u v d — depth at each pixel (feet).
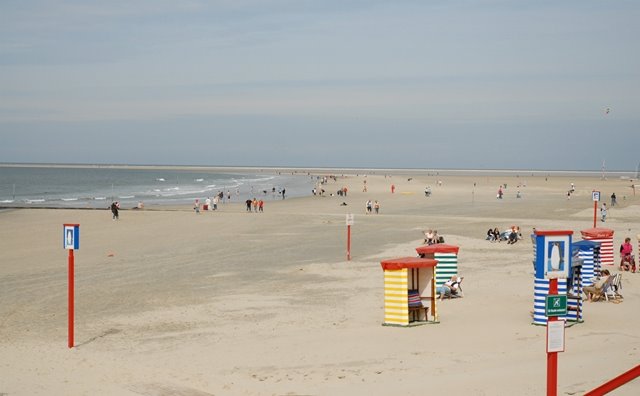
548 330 29.43
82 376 46.68
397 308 62.18
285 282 91.30
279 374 46.70
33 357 53.11
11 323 67.72
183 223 185.98
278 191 388.16
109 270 105.19
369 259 112.98
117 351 55.62
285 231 163.73
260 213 219.41
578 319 60.59
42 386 43.98
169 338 60.29
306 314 69.62
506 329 58.90
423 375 44.60
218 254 123.54
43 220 194.80
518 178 644.69
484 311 67.67
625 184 471.21
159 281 93.76
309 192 383.04
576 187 418.51
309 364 49.37
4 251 131.34
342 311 70.79
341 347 54.34
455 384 41.14
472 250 121.08
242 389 42.88
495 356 49.34
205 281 93.30
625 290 78.79
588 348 49.24
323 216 204.44
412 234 151.94
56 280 95.55
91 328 65.21
